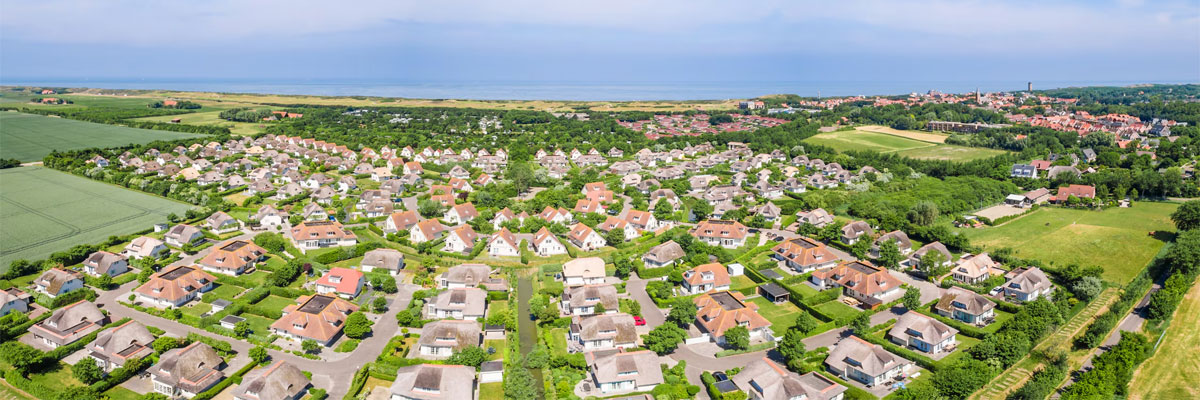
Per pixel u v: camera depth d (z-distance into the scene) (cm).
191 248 15625
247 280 13600
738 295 12875
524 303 13162
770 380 9319
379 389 9631
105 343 10256
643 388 9788
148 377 9831
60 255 14388
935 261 14425
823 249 15125
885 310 12700
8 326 11100
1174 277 12838
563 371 10138
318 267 14400
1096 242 16625
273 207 18412
